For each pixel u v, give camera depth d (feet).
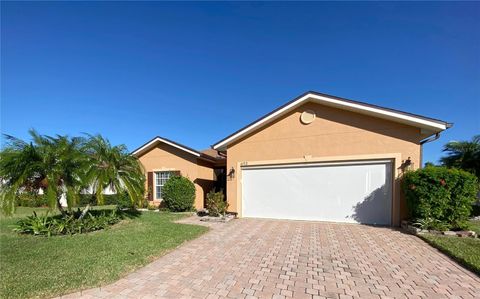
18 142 27.27
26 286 13.08
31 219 28.43
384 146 31.91
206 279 14.43
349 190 33.50
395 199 30.81
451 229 25.27
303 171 36.17
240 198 39.60
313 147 35.47
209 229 28.86
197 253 19.52
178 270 15.87
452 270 15.90
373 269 16.06
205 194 52.06
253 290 13.01
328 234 26.12
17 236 25.04
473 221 35.58
